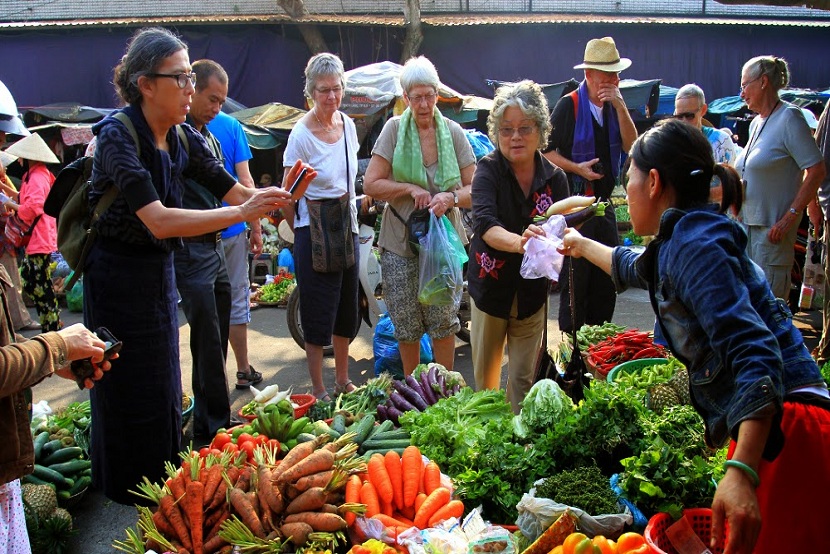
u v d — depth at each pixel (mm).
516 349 4105
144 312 3121
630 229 11797
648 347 4531
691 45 15539
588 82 5113
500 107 3668
